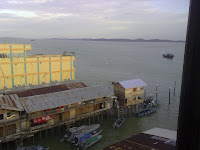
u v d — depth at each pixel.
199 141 2.92
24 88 46.44
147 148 21.22
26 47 46.91
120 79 77.12
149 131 26.61
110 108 42.50
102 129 38.06
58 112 34.16
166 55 150.75
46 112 32.75
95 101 39.81
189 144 3.00
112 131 37.47
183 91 2.96
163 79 77.50
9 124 28.44
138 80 47.31
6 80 44.66
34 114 31.83
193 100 2.87
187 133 3.00
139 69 100.00
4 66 44.09
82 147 30.78
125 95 43.34
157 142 22.62
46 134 33.47
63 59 54.03
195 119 2.90
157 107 49.38
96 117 43.25
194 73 2.81
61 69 54.09
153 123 41.09
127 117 44.12
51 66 51.91
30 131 30.86
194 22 2.74
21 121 29.88
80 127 35.66
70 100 36.25
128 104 44.12
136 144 22.50
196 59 2.77
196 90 2.82
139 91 45.94
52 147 31.06
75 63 116.19
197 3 2.70
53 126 33.62
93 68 100.75
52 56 55.44
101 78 78.38
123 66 109.50
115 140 34.16
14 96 34.12
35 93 41.31
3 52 43.62
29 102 32.44
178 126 3.10
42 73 50.28
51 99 34.91
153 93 59.81
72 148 31.08
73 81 55.97
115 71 93.88
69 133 34.03
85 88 41.66
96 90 41.78
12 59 45.03
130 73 89.56
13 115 29.77
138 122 41.59
